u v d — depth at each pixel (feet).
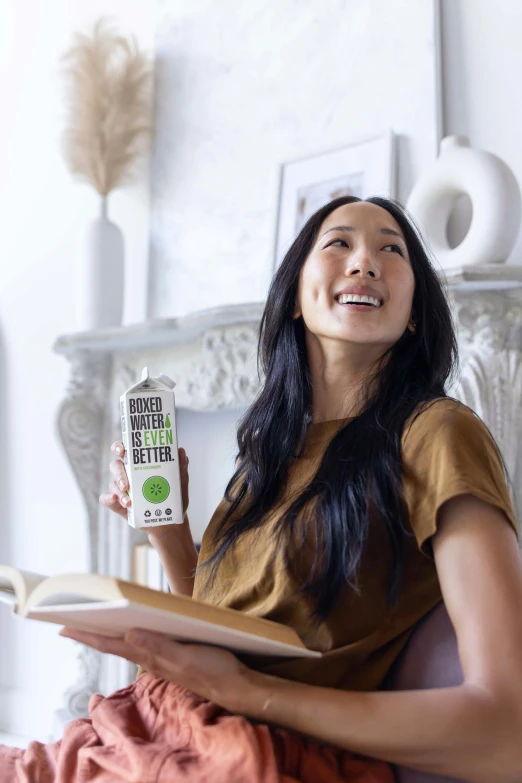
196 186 9.69
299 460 3.76
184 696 3.16
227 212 9.31
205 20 9.85
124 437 3.76
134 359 9.41
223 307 7.59
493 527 2.86
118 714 3.25
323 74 8.57
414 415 3.32
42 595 2.66
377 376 3.70
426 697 2.68
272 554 3.35
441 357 3.86
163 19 10.33
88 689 9.46
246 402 7.92
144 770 2.82
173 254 9.84
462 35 7.62
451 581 2.81
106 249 9.63
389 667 3.29
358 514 3.20
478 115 7.45
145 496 3.59
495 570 2.75
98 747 3.09
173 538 4.17
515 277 6.08
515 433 6.33
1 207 11.96
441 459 3.02
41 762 3.29
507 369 6.36
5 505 11.26
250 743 2.78
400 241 3.83
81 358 9.51
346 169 8.10
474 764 2.61
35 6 11.82
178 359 8.86
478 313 6.44
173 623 2.59
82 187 11.00
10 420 11.35
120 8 10.91
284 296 4.00
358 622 3.21
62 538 10.62
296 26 8.88
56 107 11.43
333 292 3.73
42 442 10.97
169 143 10.06
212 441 8.96
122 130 10.12
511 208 6.37
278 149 8.90
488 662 2.62
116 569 9.42
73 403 9.49
